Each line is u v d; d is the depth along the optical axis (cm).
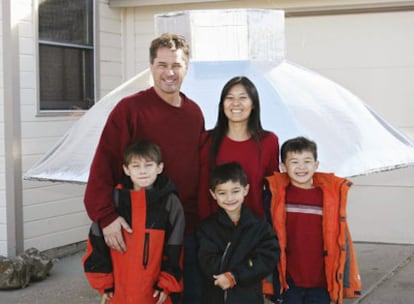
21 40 666
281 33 545
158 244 364
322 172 428
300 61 739
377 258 677
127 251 363
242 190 370
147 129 373
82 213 746
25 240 674
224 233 374
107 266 369
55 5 711
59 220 716
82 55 753
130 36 802
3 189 661
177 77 372
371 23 716
